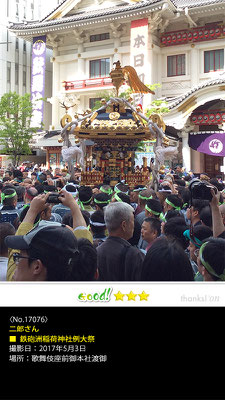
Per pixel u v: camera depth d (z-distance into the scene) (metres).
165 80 41.94
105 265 4.55
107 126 14.01
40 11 57.12
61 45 46.50
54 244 3.25
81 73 44.78
